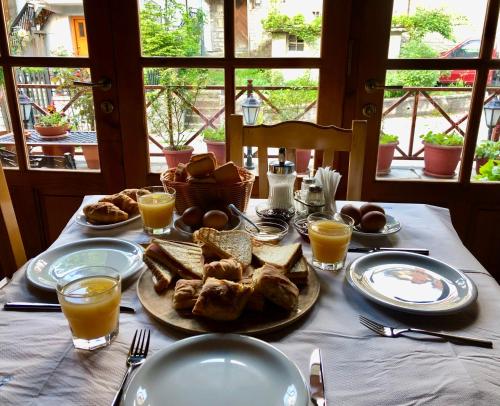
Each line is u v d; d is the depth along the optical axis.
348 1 1.57
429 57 1.64
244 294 0.68
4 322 0.68
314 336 0.66
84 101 1.82
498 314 0.72
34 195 1.93
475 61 1.61
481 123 1.71
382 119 1.76
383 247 0.98
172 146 1.92
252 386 0.55
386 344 0.64
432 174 1.87
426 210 1.21
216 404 0.53
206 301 0.66
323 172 1.13
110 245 0.95
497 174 1.79
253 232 1.01
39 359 0.60
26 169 1.88
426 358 0.61
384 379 0.57
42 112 1.84
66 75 1.78
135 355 0.61
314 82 1.73
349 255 0.94
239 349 0.60
